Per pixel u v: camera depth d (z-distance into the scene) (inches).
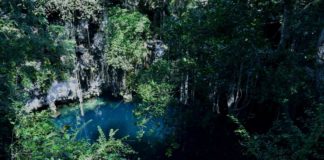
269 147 309.4
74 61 662.5
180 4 628.1
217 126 569.0
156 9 689.6
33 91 633.6
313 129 285.3
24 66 370.0
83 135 632.4
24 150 236.2
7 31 354.9
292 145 292.2
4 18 374.9
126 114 696.4
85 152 233.9
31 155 231.1
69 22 669.3
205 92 596.1
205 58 548.1
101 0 681.6
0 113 267.7
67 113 705.0
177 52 576.1
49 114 291.6
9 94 281.0
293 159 284.4
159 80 581.6
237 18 495.2
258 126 531.8
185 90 596.7
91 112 713.6
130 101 731.4
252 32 481.4
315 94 410.6
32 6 426.6
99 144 254.8
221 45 504.7
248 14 496.4
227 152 508.1
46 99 674.8
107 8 693.9
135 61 687.7
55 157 222.5
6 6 393.1
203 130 565.6
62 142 232.7
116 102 743.7
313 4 443.5
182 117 595.2
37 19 428.5
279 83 442.9
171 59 599.8
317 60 406.0
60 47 461.7
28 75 370.9
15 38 353.4
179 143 546.3
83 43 720.3
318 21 442.0
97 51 731.4
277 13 525.3
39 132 243.9
